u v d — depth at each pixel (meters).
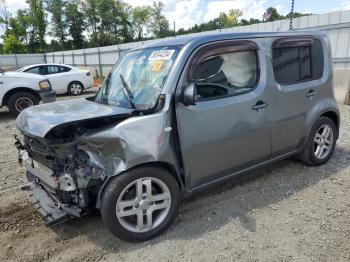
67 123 2.92
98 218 3.79
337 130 5.07
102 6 67.06
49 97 6.03
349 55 11.13
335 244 3.17
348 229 3.40
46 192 3.62
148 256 3.10
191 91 3.14
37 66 14.14
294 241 3.23
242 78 3.78
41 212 3.32
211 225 3.54
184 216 3.72
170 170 3.40
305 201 3.97
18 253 3.24
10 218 3.84
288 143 4.36
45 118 3.12
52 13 67.50
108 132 2.98
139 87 3.57
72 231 3.56
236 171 3.91
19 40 64.75
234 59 3.71
